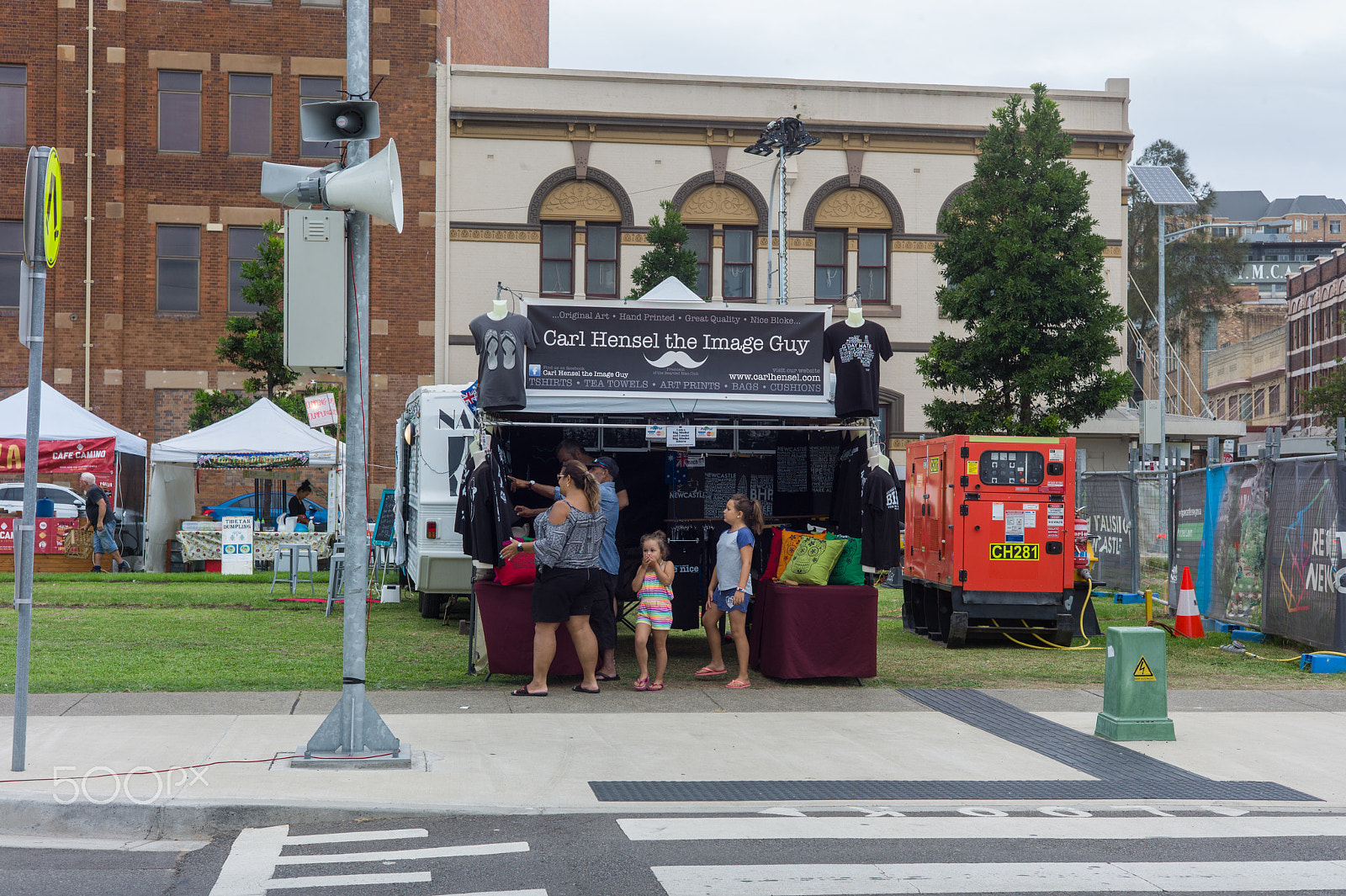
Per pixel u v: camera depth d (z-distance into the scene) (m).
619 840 5.93
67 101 30.11
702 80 30.62
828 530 12.56
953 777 7.51
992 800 6.92
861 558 11.16
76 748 7.56
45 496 25.09
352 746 7.39
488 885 5.20
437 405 15.06
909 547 15.97
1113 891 5.19
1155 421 25.98
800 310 11.38
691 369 11.22
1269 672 12.05
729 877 5.32
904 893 5.11
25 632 6.98
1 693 9.52
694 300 11.78
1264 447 14.65
